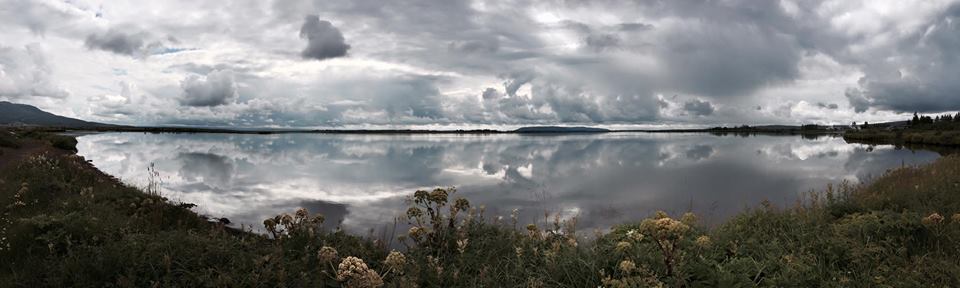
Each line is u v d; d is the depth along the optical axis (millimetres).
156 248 5656
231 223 12445
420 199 7434
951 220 7387
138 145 60375
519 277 5871
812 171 29391
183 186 20531
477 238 7453
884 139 94250
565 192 19250
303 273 5375
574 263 5902
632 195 18250
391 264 5270
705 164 36156
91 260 5398
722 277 5000
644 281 4754
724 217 12453
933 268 5469
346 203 16203
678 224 4844
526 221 12297
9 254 6211
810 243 6359
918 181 13281
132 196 11977
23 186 10930
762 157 44812
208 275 5145
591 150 62844
